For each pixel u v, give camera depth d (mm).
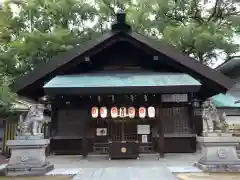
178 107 13398
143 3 18703
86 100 13055
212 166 8070
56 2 18297
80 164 10172
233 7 19453
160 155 11852
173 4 18719
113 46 12641
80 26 19797
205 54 19656
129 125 13117
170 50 11312
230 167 8062
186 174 7730
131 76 11477
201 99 13648
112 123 13180
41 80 11469
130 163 10180
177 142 13305
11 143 8227
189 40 16969
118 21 11203
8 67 16156
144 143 12953
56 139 13352
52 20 18703
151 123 12766
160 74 11773
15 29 18094
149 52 11492
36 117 8586
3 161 12281
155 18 19578
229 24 19062
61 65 11211
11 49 16047
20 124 8648
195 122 13375
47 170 8336
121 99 12586
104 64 12891
